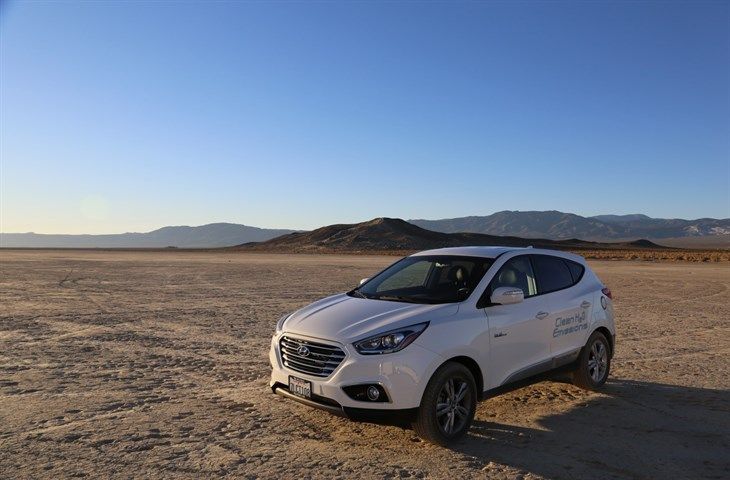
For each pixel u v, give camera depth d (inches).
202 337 425.1
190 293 759.1
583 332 274.4
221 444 206.8
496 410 255.1
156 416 237.8
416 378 197.2
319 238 6304.1
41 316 533.3
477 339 217.5
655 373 325.4
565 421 240.4
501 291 225.0
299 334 214.1
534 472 187.2
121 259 2155.5
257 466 187.6
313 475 181.2
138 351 372.5
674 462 197.3
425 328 204.8
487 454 202.1
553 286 268.1
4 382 289.9
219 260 2097.7
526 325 240.4
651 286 934.4
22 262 1780.3
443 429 207.0
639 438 220.4
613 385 299.1
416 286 250.4
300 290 807.1
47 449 199.3
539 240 7204.7
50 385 284.8
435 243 5639.8
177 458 193.0
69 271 1273.4
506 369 231.0
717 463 197.0
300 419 236.7
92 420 231.3
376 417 196.2
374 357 196.1
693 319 540.4
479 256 252.7
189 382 293.9
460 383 213.0
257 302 654.5
